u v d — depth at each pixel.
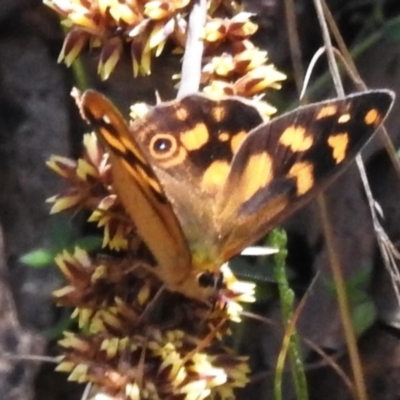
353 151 0.48
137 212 0.48
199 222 0.48
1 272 0.58
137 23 0.49
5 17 0.59
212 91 0.49
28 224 0.58
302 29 0.59
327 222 0.53
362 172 0.53
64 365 0.48
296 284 0.58
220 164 0.48
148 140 0.48
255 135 0.48
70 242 0.56
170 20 0.49
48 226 0.58
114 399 0.47
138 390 0.47
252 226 0.48
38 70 0.59
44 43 0.59
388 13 0.58
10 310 0.58
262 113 0.48
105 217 0.48
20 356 0.56
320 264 0.58
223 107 0.48
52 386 0.58
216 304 0.48
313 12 0.59
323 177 0.48
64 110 0.59
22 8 0.59
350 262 0.58
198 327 0.48
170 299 0.48
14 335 0.58
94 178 0.48
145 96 0.57
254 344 0.58
